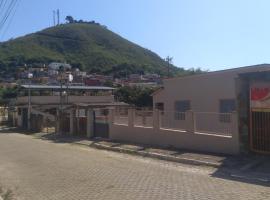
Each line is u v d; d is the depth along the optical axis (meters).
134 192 11.34
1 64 106.25
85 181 13.55
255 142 17.11
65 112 37.72
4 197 11.72
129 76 113.62
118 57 130.12
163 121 22.80
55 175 15.19
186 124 20.69
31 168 17.53
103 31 142.12
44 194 11.98
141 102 62.22
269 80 16.61
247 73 17.20
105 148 24.53
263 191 11.02
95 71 118.56
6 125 60.22
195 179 13.11
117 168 16.09
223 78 25.94
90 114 31.56
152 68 127.19
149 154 20.06
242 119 17.47
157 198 10.44
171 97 30.16
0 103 79.50
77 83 81.19
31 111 51.41
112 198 10.77
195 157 17.81
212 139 18.88
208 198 10.21
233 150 17.75
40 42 126.06
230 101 25.55
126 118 26.75
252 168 14.90
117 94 67.62
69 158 20.06
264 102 16.73
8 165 19.06
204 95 27.34
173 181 12.78
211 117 19.36
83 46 129.00
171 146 21.77
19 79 95.56
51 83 74.19
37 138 36.06
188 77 28.61
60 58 118.81
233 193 10.77
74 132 34.88
